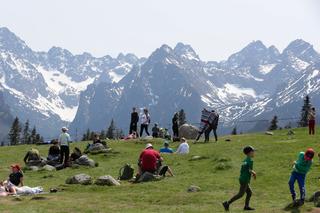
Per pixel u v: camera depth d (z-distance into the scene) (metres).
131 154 52.75
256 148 50.19
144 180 35.84
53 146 47.97
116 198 29.56
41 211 25.48
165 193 30.84
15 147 66.31
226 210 25.52
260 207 26.48
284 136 62.47
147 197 29.69
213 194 30.19
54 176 40.78
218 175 37.03
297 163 26.20
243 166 25.47
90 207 26.75
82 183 34.91
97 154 53.19
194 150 52.16
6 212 24.98
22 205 27.17
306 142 52.34
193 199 28.84
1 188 31.61
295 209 25.41
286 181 33.56
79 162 45.69
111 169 43.84
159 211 25.59
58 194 31.16
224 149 51.12
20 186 33.81
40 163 46.53
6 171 44.66
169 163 44.47
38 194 31.33
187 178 36.19
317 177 34.34
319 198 26.78
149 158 36.66
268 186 32.41
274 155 44.91
